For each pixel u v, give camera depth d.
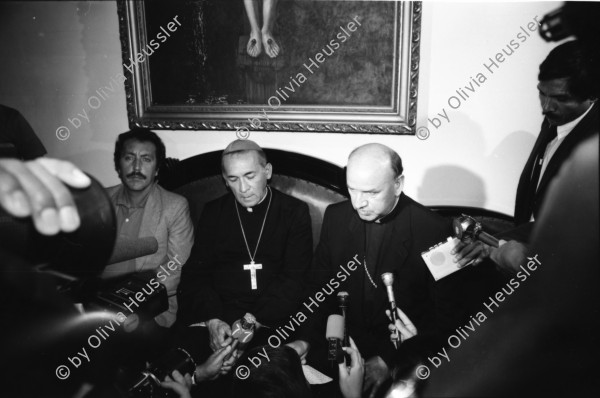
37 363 0.72
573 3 2.50
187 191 2.78
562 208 1.87
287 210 2.52
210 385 1.96
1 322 0.68
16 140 2.68
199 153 2.94
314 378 2.00
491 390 1.69
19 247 0.59
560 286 1.90
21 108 3.01
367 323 2.27
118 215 2.60
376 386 1.94
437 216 2.35
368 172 2.07
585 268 1.84
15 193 0.50
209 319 2.29
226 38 2.82
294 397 1.27
